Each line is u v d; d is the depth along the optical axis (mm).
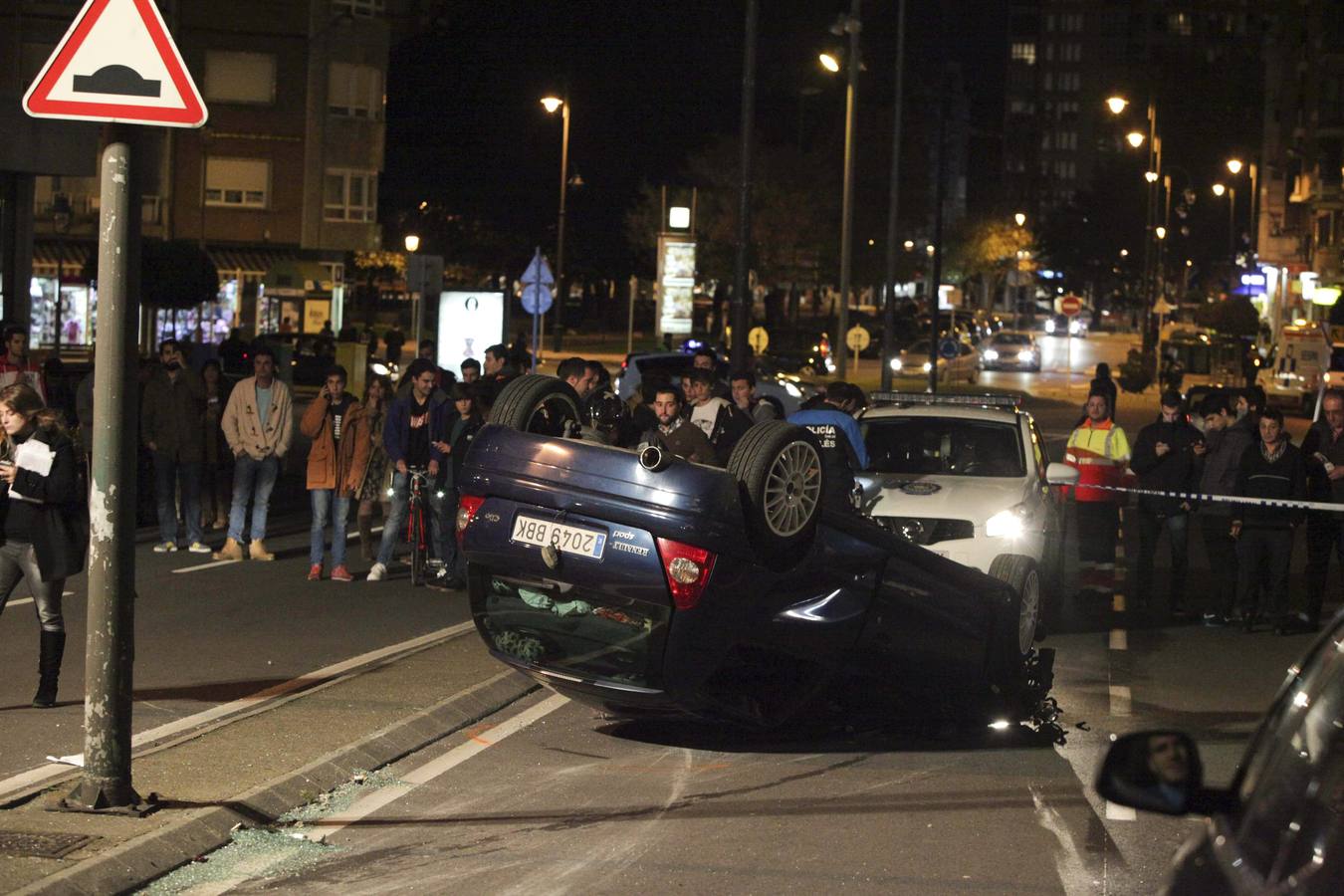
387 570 14414
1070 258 141500
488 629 8664
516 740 8703
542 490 8039
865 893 6121
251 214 57125
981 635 9250
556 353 64062
